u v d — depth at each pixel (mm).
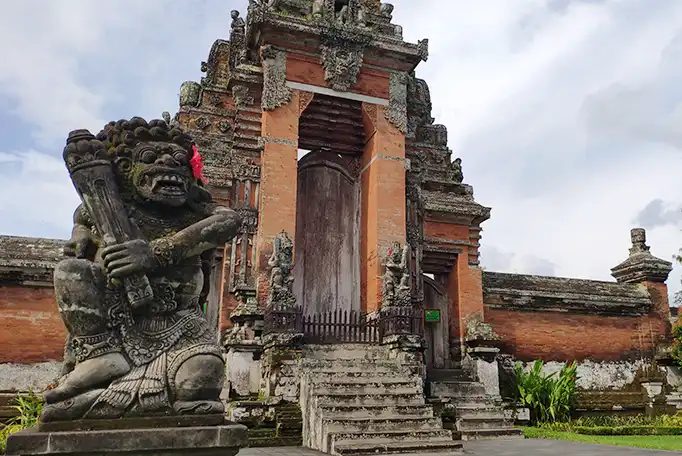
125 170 4750
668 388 19328
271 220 15289
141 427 4066
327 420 11211
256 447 11773
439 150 19625
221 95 17266
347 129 17781
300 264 17406
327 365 13477
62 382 4168
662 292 20656
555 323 19266
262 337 14000
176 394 4250
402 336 14359
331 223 17984
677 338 19266
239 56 17906
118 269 4273
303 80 16609
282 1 17469
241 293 14664
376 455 10430
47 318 14398
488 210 18797
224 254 15312
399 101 17547
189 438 4078
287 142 15977
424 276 18672
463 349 17438
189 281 4676
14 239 15148
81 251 4613
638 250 21516
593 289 20109
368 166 17531
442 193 18844
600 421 17562
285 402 12852
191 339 4496
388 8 18672
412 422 11641
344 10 17359
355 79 17000
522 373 17469
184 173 4820
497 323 18578
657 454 10672
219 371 4395
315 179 18234
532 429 15406
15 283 14359
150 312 4488
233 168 15891
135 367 4270
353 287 17500
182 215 4914
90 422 3992
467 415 14742
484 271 19719
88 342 4234
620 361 19578
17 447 3717
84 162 4547
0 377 13688
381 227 16391
